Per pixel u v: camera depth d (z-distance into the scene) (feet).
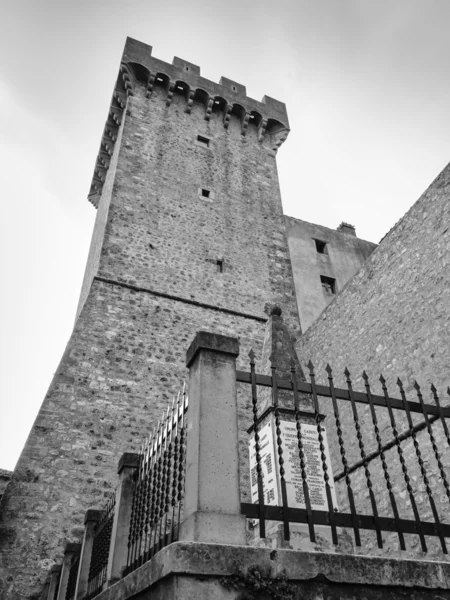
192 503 10.57
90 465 34.63
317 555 10.16
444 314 29.66
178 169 59.72
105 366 40.75
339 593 9.91
